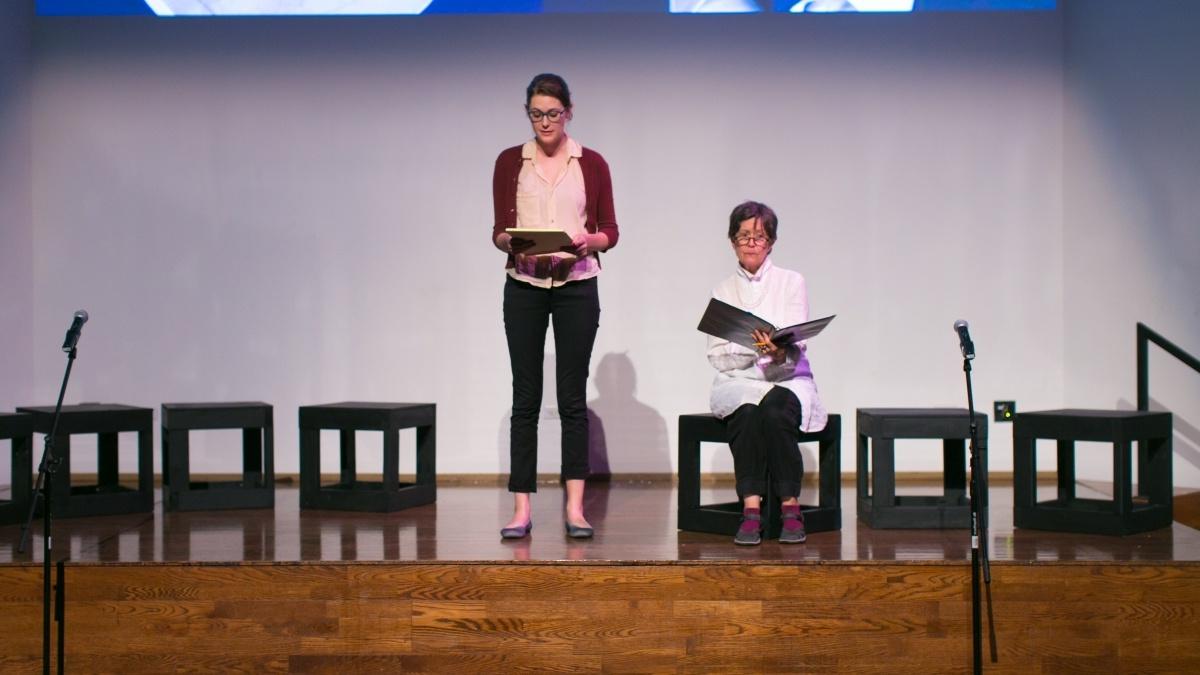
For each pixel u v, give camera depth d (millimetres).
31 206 5117
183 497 4188
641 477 5133
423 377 5156
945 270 5117
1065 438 3633
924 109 5113
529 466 3598
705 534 3633
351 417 4164
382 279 5148
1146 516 3617
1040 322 5117
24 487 3912
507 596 3152
